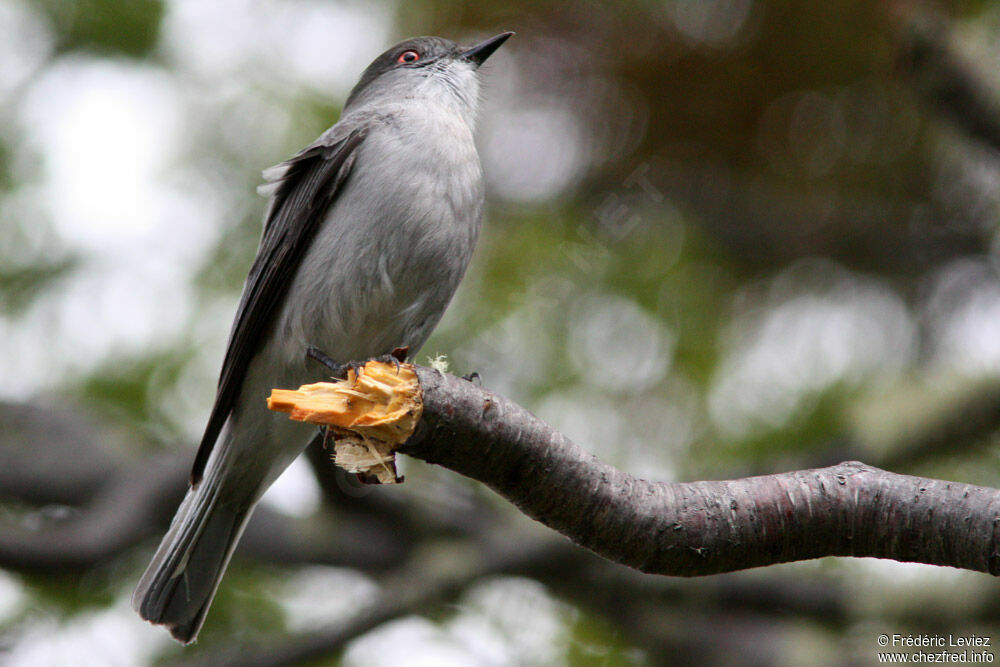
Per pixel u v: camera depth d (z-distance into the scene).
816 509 5.54
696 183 11.09
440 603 10.34
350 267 7.98
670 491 5.64
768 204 11.22
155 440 12.05
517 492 5.68
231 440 8.46
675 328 10.98
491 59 10.56
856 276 11.34
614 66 10.51
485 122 10.83
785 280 11.33
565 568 10.56
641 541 5.59
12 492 11.90
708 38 10.30
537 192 11.14
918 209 11.22
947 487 5.48
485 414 5.59
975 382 9.95
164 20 11.20
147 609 8.11
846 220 11.21
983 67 8.95
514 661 10.45
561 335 10.85
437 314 8.41
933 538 5.42
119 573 11.20
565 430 10.65
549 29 10.47
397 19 11.30
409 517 11.16
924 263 11.31
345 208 8.07
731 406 10.84
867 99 10.66
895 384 10.54
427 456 5.67
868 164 11.05
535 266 10.93
